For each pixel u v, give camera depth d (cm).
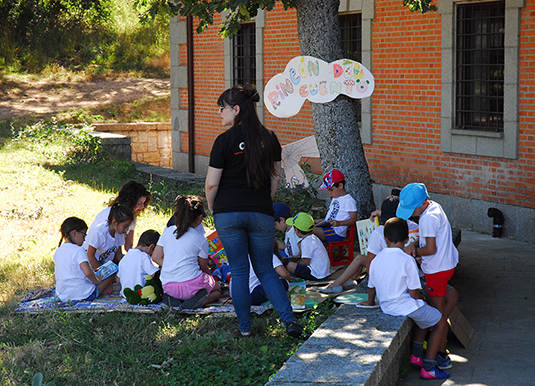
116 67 2694
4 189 1102
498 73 865
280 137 1224
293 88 753
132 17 2970
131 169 1345
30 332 473
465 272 687
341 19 1095
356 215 648
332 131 746
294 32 1147
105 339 458
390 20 984
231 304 530
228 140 427
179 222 517
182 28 1442
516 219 845
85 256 538
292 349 436
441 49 912
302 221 588
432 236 437
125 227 583
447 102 914
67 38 2775
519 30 813
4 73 2498
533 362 439
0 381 386
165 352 436
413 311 425
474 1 862
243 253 446
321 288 554
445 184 944
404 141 998
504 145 848
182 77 1470
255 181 427
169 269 519
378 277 444
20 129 1680
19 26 2759
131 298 517
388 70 1004
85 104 2236
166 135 2038
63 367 410
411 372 434
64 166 1409
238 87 439
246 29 1297
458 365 438
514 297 593
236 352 438
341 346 386
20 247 765
